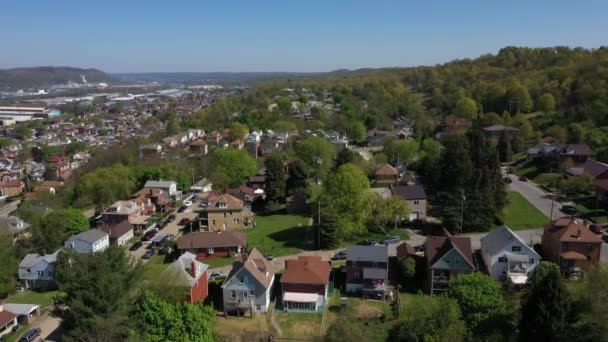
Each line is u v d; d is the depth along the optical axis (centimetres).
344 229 8219
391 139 15062
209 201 10206
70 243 8369
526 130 14200
